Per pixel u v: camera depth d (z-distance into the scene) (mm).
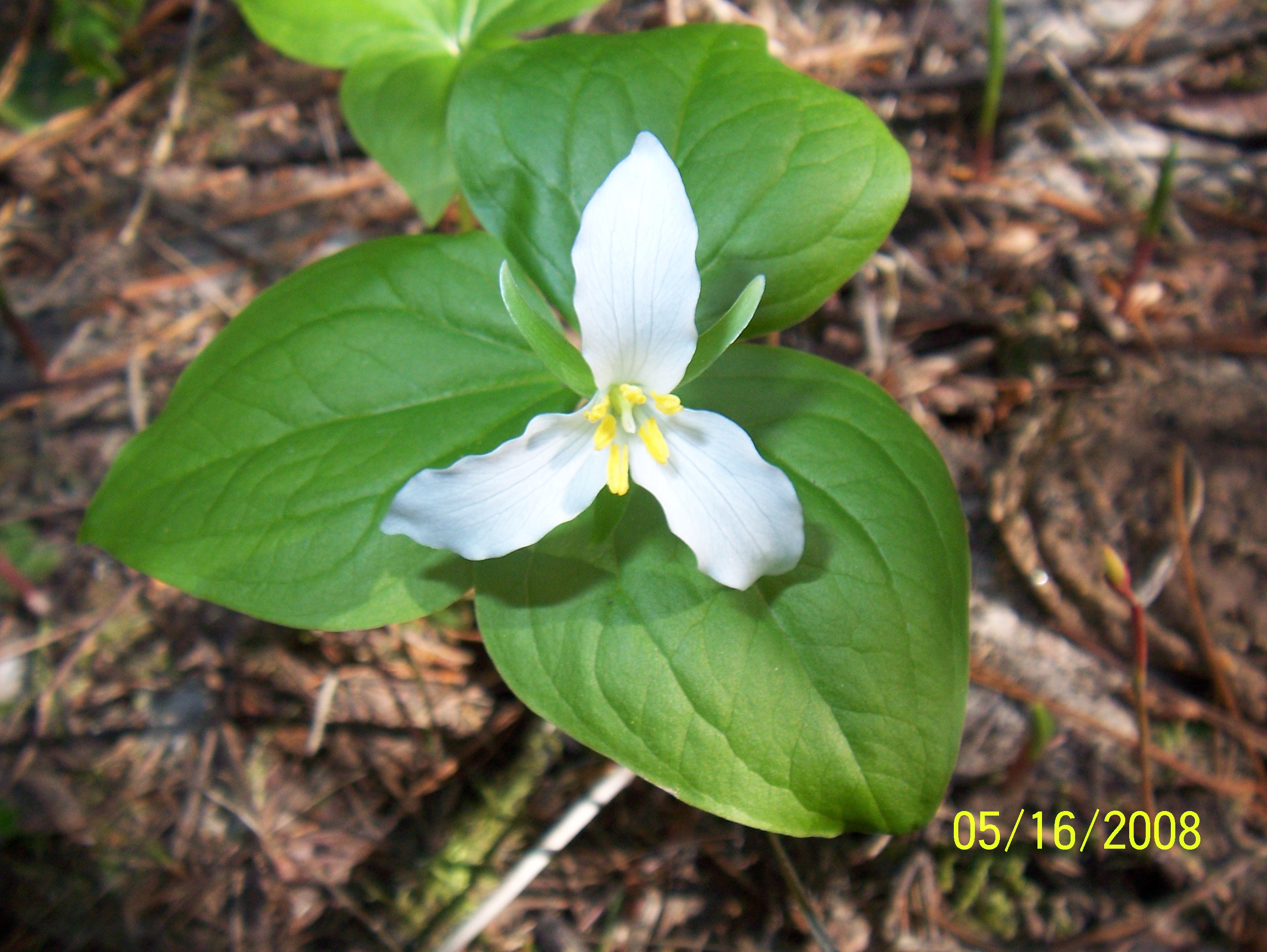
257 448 206
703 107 214
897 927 245
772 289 208
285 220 342
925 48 363
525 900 249
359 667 270
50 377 310
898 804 183
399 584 199
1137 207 327
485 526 173
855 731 183
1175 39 351
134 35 375
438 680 271
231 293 328
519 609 194
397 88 273
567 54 220
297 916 246
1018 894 248
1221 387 289
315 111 362
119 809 256
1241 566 268
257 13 276
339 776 261
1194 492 276
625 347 170
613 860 253
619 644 188
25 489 294
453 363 214
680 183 156
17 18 385
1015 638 269
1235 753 258
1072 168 338
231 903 247
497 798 259
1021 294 313
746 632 187
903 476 196
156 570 199
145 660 273
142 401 306
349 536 200
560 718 188
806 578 189
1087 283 310
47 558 285
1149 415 288
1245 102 345
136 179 350
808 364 208
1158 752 259
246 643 272
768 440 201
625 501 187
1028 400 296
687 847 253
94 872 249
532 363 215
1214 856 248
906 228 328
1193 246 316
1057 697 264
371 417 209
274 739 264
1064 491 282
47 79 371
